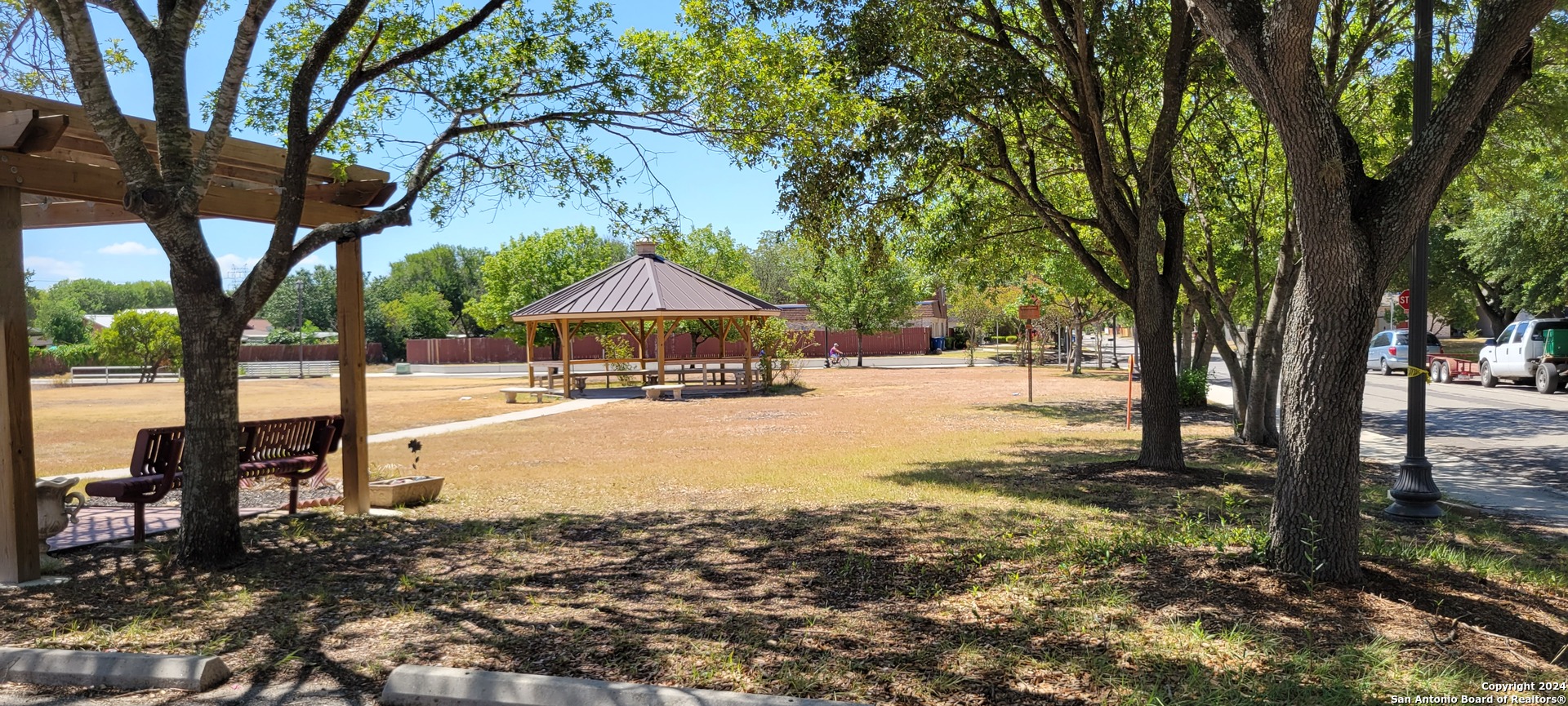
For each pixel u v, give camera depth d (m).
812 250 11.12
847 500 8.97
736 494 9.70
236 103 6.44
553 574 6.06
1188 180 13.35
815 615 4.96
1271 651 4.21
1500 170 11.95
